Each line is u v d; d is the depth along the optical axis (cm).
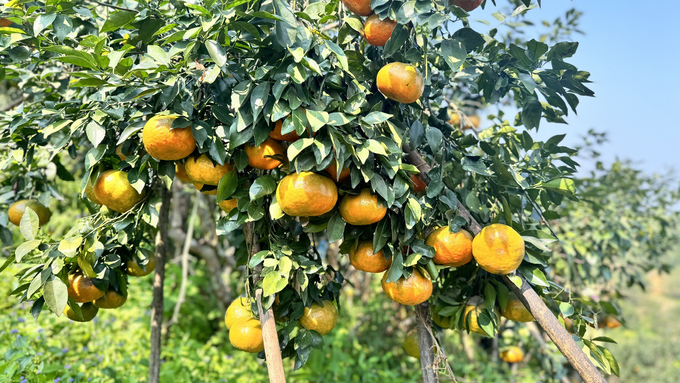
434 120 185
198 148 144
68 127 173
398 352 579
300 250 165
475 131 214
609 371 160
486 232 147
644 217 471
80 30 186
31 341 320
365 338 555
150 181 177
